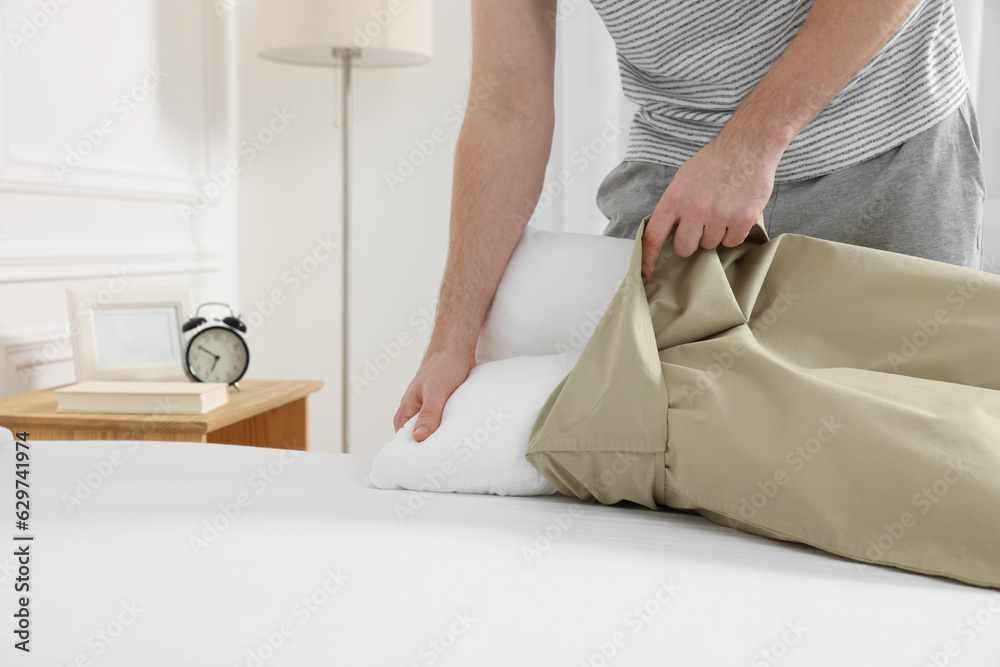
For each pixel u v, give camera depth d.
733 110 1.20
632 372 0.85
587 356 0.89
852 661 0.54
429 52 2.35
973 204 1.17
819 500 0.74
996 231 1.97
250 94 2.71
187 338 1.99
